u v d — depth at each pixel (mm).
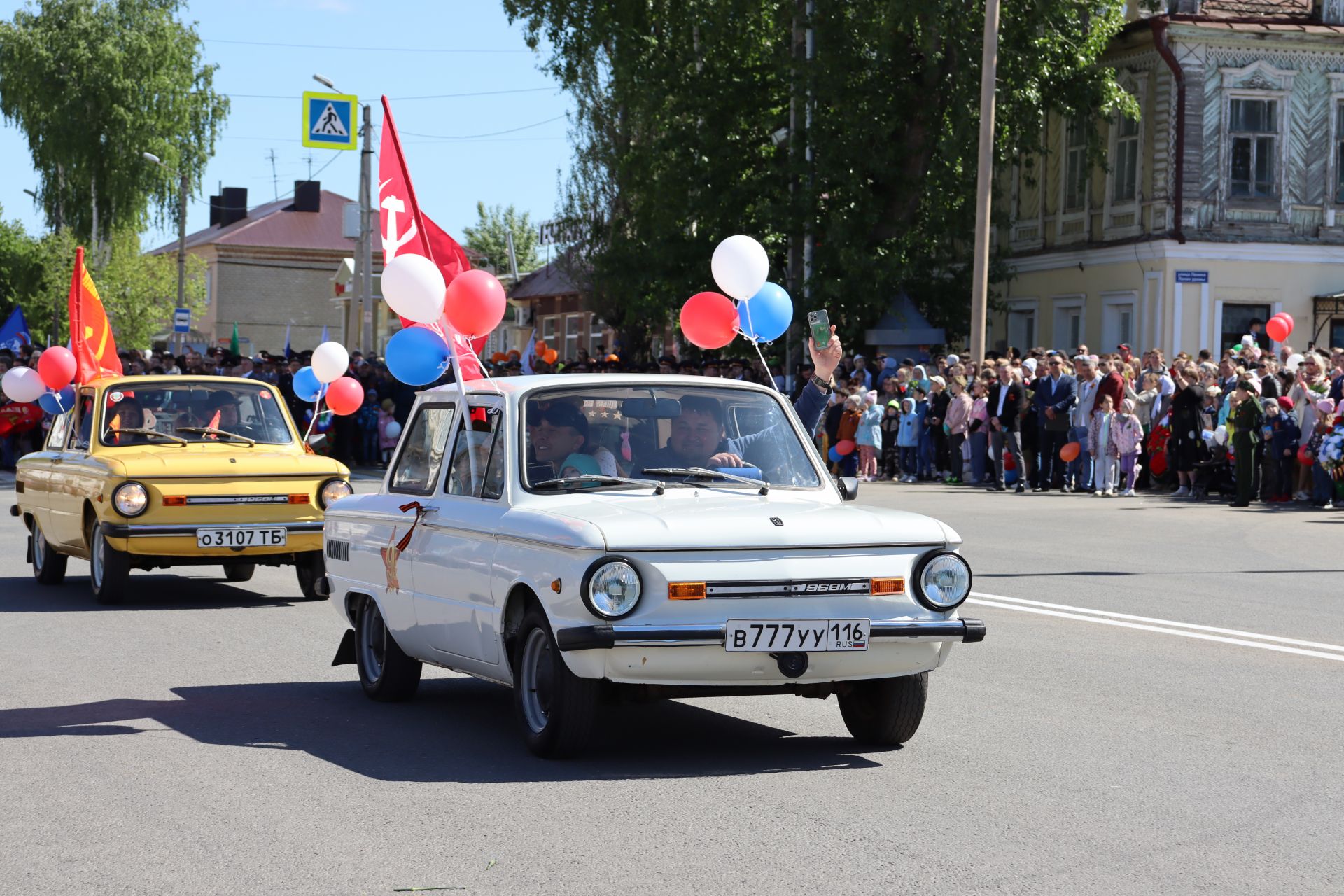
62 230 64000
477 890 4992
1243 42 33250
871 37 31453
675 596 6395
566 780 6551
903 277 32531
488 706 8391
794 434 7836
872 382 30188
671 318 37875
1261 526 19125
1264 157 33531
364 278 35906
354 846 5516
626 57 35375
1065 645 10484
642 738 7508
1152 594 13125
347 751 7172
